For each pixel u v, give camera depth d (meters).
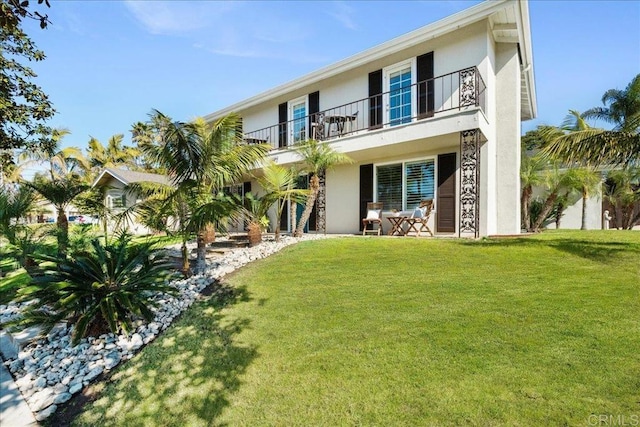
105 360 3.30
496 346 2.75
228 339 3.44
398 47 8.73
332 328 3.40
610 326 2.90
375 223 9.86
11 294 6.09
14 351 3.85
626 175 11.92
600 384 2.20
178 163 5.67
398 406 2.21
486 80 7.81
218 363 3.03
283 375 2.72
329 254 6.25
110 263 4.01
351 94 10.30
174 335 3.67
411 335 3.08
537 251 5.51
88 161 25.17
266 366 2.88
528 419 1.98
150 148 5.80
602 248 5.62
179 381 2.84
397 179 9.51
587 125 11.94
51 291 3.72
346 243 7.11
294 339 3.28
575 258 5.03
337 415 2.21
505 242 6.43
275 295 4.50
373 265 5.36
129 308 3.70
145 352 3.39
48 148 9.82
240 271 5.76
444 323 3.23
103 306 3.68
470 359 2.61
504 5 7.07
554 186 11.98
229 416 2.35
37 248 7.63
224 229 6.06
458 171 8.31
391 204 9.62
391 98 9.42
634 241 6.47
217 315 4.07
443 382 2.38
